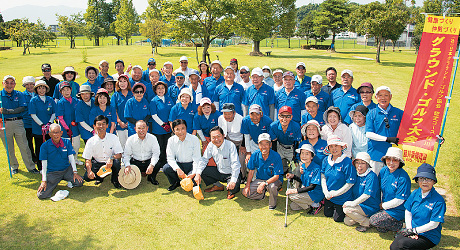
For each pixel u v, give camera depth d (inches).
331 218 214.2
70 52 1481.3
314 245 183.0
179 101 284.5
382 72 902.4
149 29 1296.8
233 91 300.4
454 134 374.0
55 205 228.1
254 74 279.4
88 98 276.5
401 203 185.3
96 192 250.7
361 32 1200.8
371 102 241.6
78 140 290.2
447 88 213.3
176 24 727.1
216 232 195.9
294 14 1533.0
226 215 216.8
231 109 251.6
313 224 206.1
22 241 185.6
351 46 2529.5
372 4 1163.9
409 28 2509.8
